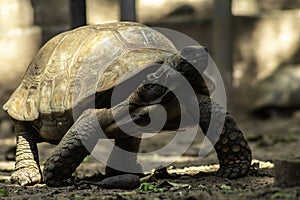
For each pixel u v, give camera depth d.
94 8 32.53
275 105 33.69
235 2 34.81
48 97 14.03
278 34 35.00
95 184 13.60
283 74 34.44
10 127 29.83
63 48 14.45
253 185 13.05
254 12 34.91
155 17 33.62
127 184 13.32
